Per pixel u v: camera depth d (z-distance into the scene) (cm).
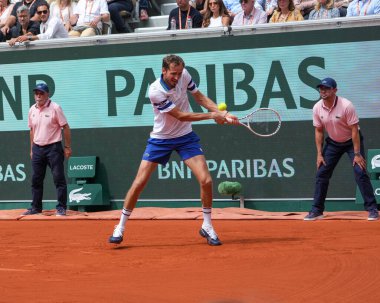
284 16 1527
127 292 683
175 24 1633
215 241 970
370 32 1350
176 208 1443
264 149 1405
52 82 1527
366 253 866
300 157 1388
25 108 1546
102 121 1502
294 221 1267
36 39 1581
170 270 796
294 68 1389
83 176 1495
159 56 1463
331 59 1371
